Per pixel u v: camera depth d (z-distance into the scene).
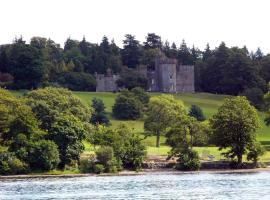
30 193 198.88
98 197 185.88
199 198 180.50
